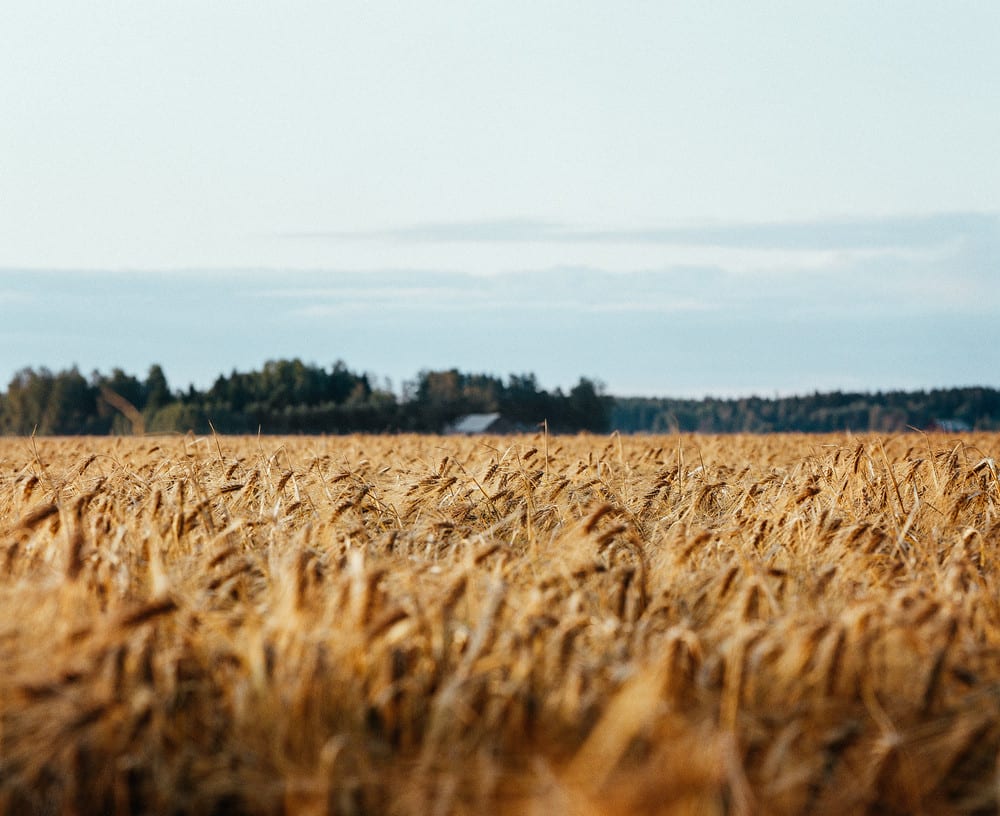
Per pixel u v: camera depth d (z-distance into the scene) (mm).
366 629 5086
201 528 8422
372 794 4523
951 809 4691
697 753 4121
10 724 4789
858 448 11312
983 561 8359
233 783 4656
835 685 5082
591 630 5746
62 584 5859
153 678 4898
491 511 10242
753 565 7363
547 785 4164
